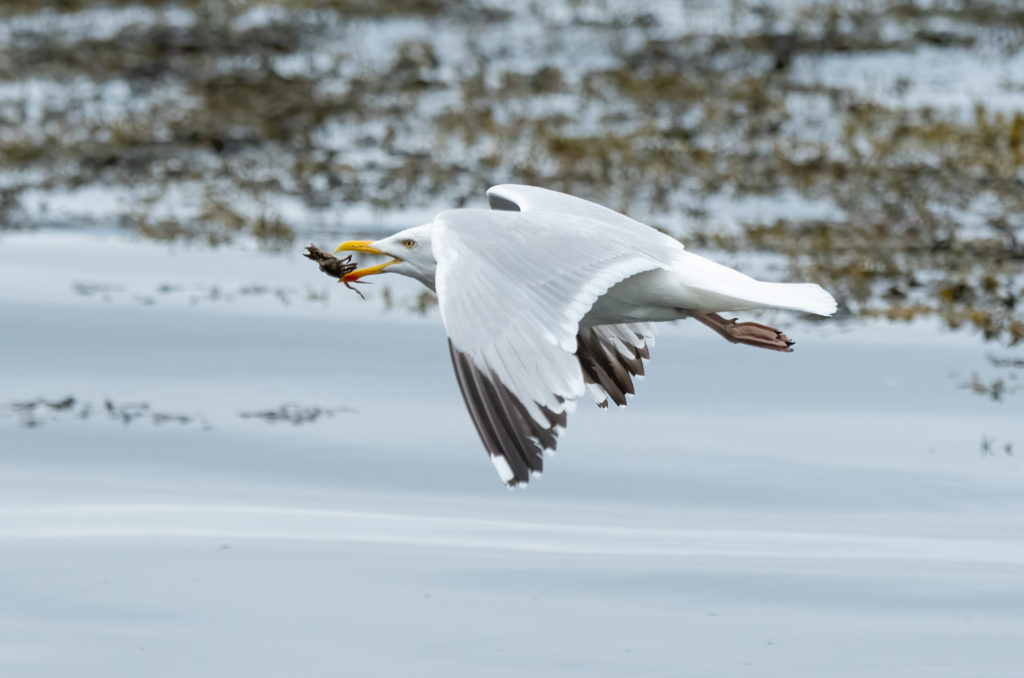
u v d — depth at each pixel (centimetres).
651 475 1226
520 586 1012
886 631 955
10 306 1638
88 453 1247
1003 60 2944
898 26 3136
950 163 2275
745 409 1383
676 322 1666
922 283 1802
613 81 2753
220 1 3212
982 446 1290
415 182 2220
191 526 1107
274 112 2541
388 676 886
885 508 1166
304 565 1042
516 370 698
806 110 2641
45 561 1040
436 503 1169
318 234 1994
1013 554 1078
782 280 1772
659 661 909
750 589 1011
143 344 1530
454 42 3045
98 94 2702
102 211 2092
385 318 1645
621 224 905
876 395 1422
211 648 917
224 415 1340
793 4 3278
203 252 1902
